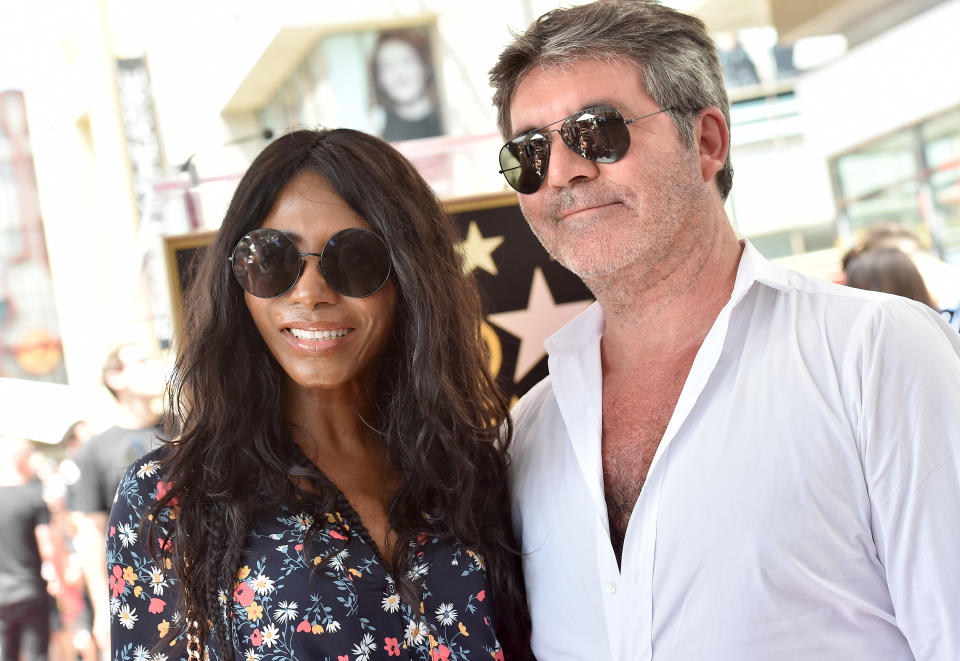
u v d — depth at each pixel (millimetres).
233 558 1942
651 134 2014
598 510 2023
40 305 20625
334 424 2197
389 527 2096
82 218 20500
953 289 3832
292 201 2072
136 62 12867
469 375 2271
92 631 6684
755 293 2020
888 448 1787
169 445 2070
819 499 1830
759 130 12266
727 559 1854
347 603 1938
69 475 6629
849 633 1813
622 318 2127
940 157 8789
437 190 3098
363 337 2107
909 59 9000
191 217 2947
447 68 14031
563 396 2158
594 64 2033
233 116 15469
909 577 1773
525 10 10844
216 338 2088
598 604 2008
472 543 2113
